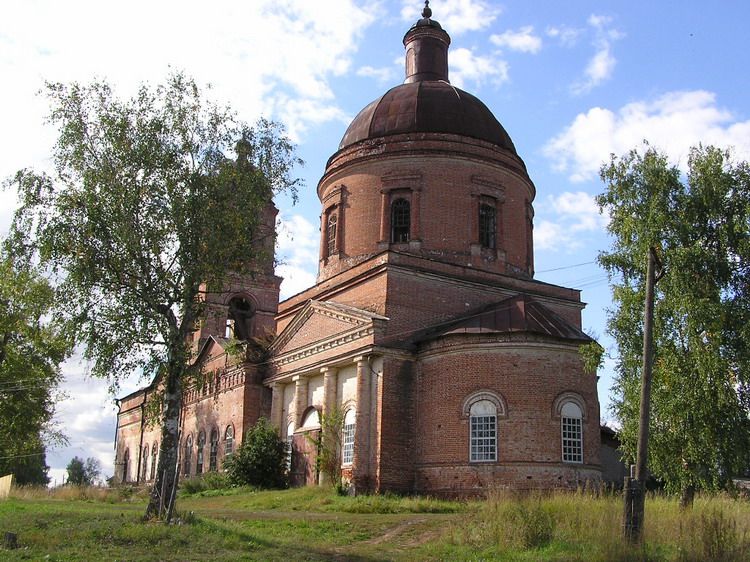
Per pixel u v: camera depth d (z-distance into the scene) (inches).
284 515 1030.4
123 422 2716.5
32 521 846.5
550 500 851.4
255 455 1509.6
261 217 1005.8
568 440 1222.3
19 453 1900.8
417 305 1380.4
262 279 2069.4
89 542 711.7
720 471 866.8
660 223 924.6
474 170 1549.0
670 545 713.0
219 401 1828.2
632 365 932.0
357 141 1603.1
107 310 909.8
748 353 866.8
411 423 1304.1
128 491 1633.9
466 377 1251.8
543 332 1245.1
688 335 884.6
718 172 933.2
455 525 845.8
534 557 695.1
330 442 1373.0
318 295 1569.9
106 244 896.9
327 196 1662.2
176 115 943.0
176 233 910.4
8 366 1766.7
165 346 922.1
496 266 1528.1
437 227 1505.9
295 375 1549.0
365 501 1122.0
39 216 890.7
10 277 1483.8
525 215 1628.9
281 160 1000.9
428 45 1770.4
